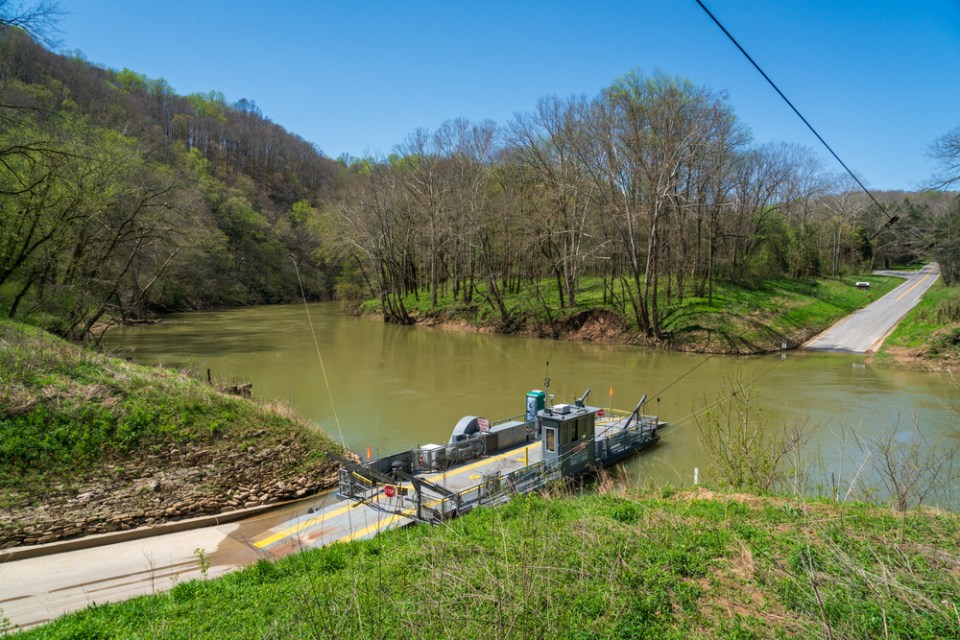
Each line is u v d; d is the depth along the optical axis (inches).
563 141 2017.7
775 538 327.9
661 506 406.0
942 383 1176.2
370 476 569.6
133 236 1435.8
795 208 2987.2
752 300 2028.8
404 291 2913.4
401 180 2603.3
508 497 510.9
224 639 269.4
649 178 1739.7
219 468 631.8
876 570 278.7
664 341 1760.6
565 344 1867.6
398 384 1221.1
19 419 599.8
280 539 490.6
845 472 631.2
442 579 290.2
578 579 284.8
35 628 319.3
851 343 1665.8
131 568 451.5
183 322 2442.2
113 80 5083.7
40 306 1266.0
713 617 249.1
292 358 1535.4
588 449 661.3
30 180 1076.5
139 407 666.8
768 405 995.3
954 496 518.3
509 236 2381.9
